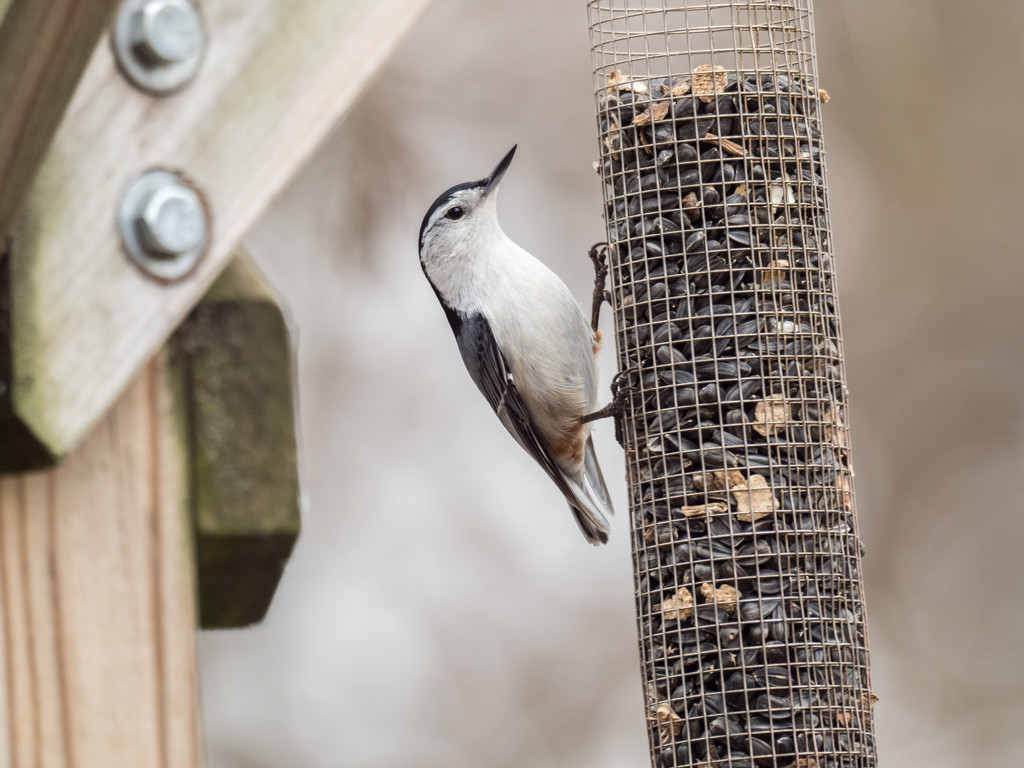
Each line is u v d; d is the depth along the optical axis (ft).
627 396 34.04
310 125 14.17
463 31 66.80
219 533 14.17
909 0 72.90
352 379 65.57
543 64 66.85
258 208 13.89
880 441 73.10
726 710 31.42
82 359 13.12
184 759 13.83
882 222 74.13
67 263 13.11
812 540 32.53
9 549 13.73
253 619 15.94
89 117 13.28
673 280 33.71
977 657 69.15
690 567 32.40
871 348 73.61
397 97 64.54
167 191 13.46
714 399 33.01
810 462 32.99
